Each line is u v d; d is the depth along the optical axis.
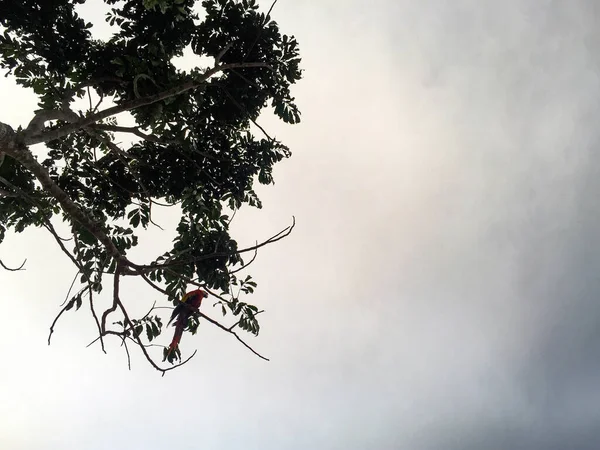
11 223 4.65
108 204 5.21
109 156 5.23
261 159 5.42
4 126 3.47
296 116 5.20
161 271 4.91
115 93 4.88
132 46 4.50
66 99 4.36
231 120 5.30
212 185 5.29
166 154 5.25
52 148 4.97
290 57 5.00
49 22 4.45
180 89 4.20
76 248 4.09
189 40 4.87
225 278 5.06
